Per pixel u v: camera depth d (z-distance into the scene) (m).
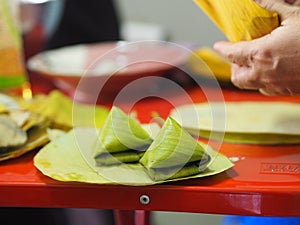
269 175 0.71
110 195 0.68
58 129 0.86
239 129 0.84
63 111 0.92
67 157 0.75
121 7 2.16
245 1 0.74
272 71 0.75
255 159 0.77
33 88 1.13
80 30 1.48
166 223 1.69
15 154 0.78
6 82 1.09
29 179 0.71
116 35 1.54
